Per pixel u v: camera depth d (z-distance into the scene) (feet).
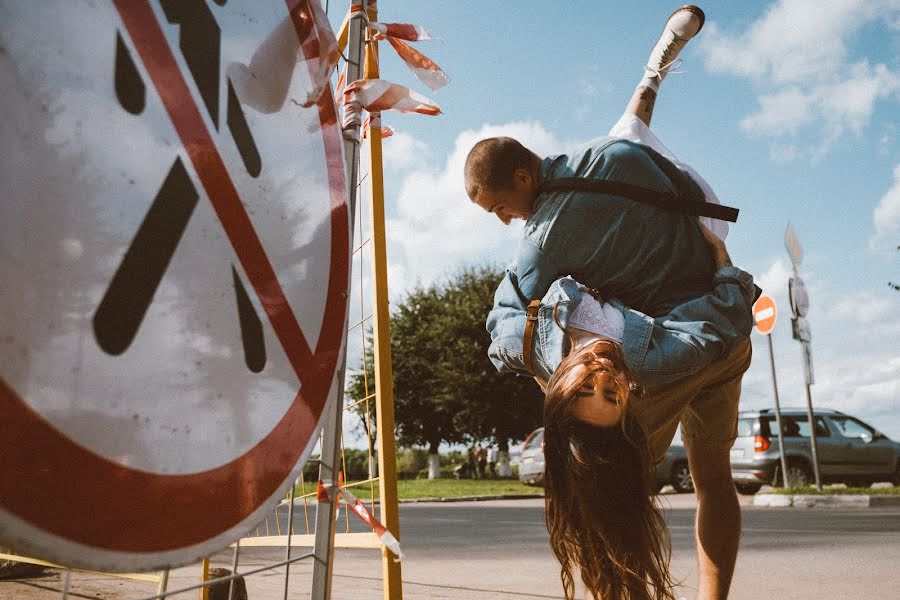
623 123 6.98
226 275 3.26
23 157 2.42
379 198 7.24
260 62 3.62
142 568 2.75
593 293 5.75
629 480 4.64
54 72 2.55
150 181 2.89
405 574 13.03
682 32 7.06
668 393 5.69
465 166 6.44
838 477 49.49
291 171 3.78
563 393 4.74
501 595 10.51
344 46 6.33
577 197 5.98
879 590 11.00
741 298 5.87
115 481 2.66
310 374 3.78
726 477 6.66
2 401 2.32
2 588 9.81
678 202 6.11
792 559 14.90
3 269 2.33
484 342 112.98
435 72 6.67
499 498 56.03
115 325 2.70
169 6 3.10
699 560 6.70
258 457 3.35
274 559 13.56
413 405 118.52
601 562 4.59
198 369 3.05
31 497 2.38
